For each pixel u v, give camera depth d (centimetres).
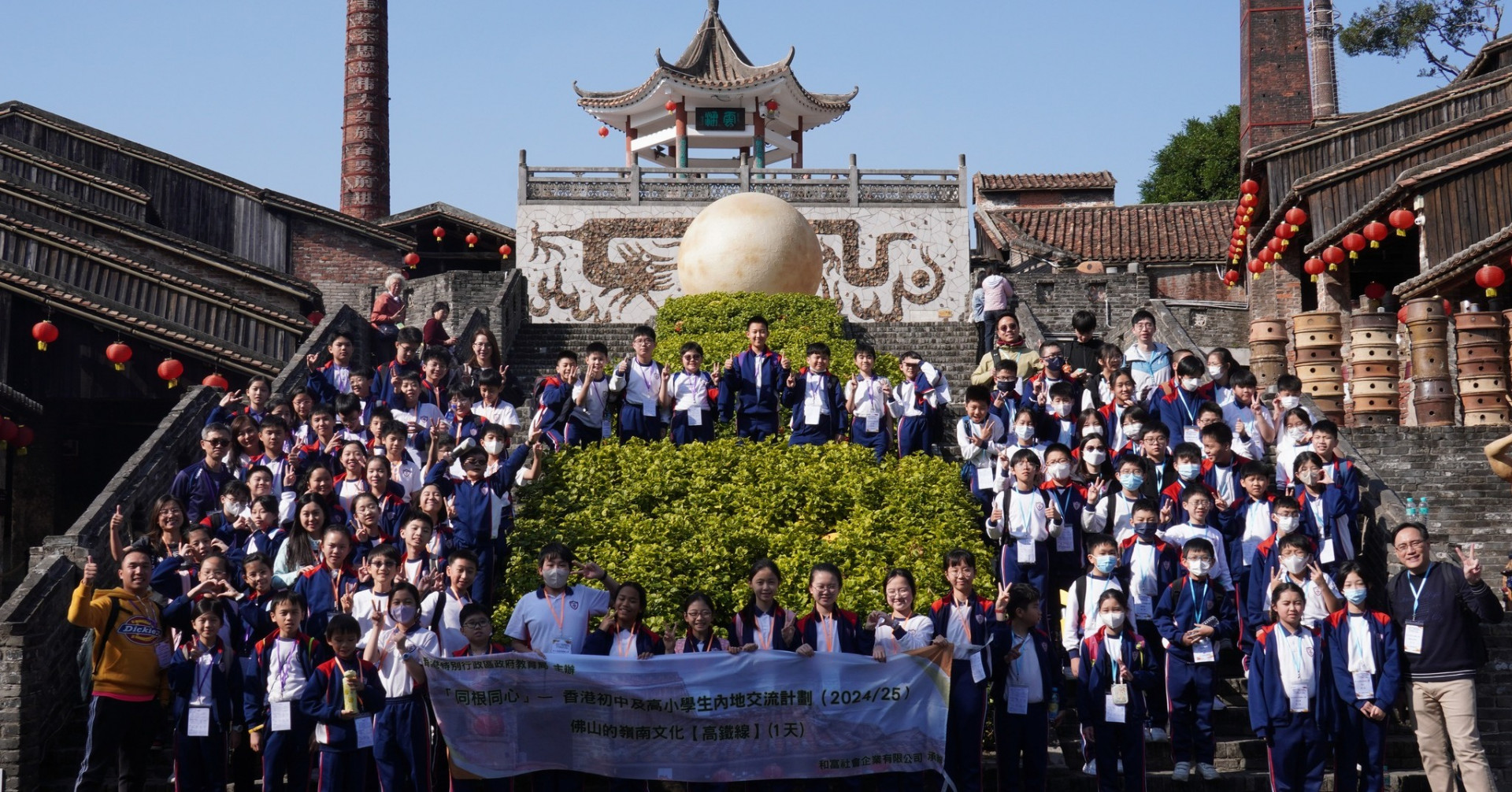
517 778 1041
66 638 1220
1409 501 1429
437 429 1402
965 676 1027
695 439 1513
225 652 1041
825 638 1017
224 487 1255
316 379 1627
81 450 2350
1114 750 1056
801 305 2331
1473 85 2428
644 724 991
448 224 3744
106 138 3189
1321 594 1079
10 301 2094
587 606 1057
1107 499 1224
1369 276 2584
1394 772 1091
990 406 1423
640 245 3219
